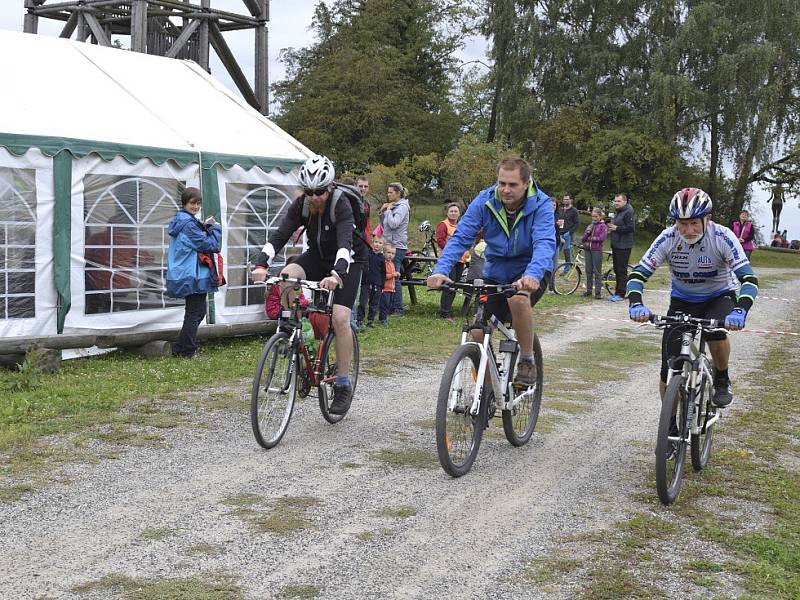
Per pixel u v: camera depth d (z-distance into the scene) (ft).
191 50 61.98
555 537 14.66
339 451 19.52
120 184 30.91
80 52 36.78
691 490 17.83
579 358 35.27
